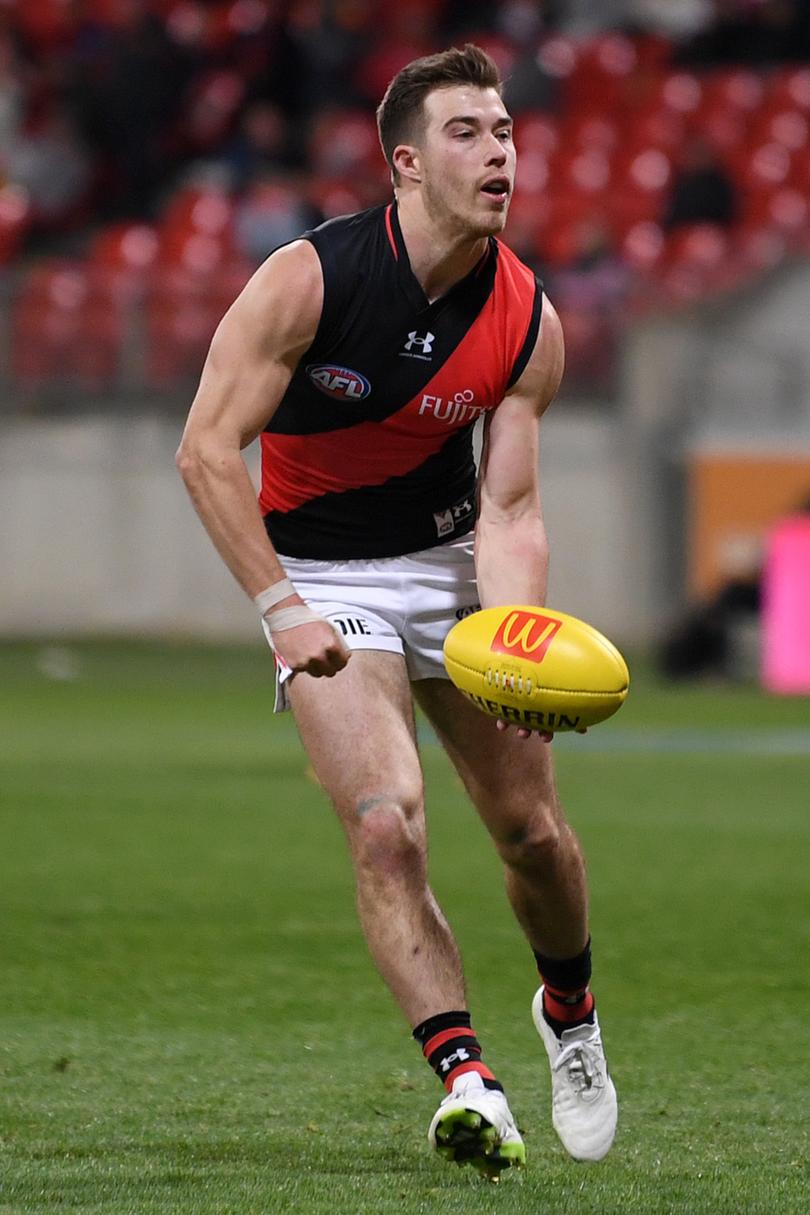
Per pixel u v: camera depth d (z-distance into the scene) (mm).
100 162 74250
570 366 63438
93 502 64312
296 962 20156
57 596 64625
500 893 24281
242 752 40156
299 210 66312
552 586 63594
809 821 30875
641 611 63125
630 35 77188
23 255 71625
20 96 75938
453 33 76938
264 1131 13945
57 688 54781
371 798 13023
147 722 46281
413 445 13727
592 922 22312
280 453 14008
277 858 26953
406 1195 12086
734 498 62281
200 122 75062
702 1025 17359
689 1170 12867
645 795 34156
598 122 72062
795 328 62531
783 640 55219
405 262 13180
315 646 12977
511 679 12594
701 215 66562
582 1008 13734
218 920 22422
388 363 13328
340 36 75188
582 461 63281
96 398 64062
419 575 14156
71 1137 13680
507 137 13188
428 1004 12703
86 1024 17391
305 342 13203
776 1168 12891
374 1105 14742
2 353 64125
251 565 13148
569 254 66938
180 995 18594
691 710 49531
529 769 13523
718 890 24484
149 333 63562
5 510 64625
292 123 75500
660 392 62906
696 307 62875
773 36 77688
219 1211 11586
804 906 23344
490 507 13883
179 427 63750
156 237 68625
